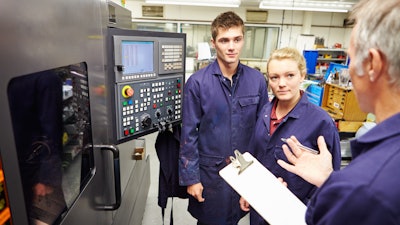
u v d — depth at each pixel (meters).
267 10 6.53
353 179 0.43
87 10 0.80
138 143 2.15
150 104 1.20
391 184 0.39
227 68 1.37
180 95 1.35
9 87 0.48
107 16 1.01
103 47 0.96
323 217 0.48
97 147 0.95
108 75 1.02
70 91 0.75
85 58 0.80
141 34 1.10
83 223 0.83
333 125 1.09
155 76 1.20
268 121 1.27
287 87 1.12
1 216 0.47
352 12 0.52
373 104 0.50
